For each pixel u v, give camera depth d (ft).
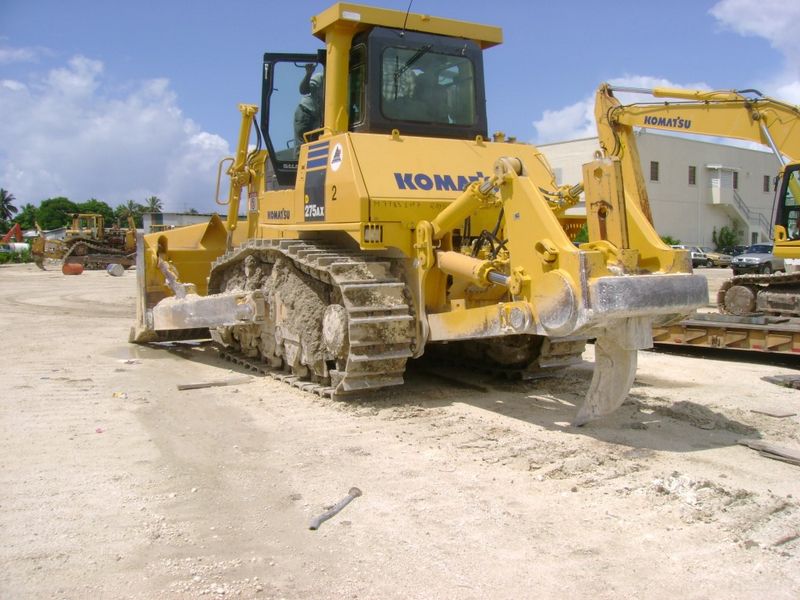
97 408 22.31
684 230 163.53
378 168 22.29
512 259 18.80
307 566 11.82
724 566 11.81
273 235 28.07
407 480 15.79
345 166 22.41
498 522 13.56
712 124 29.14
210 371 28.91
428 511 14.08
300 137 27.27
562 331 17.19
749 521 13.50
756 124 28.71
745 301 40.93
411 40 25.21
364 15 24.36
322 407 22.38
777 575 11.51
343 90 24.93
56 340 37.86
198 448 18.11
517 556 12.19
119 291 71.61
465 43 26.53
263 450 17.94
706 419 20.57
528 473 16.17
